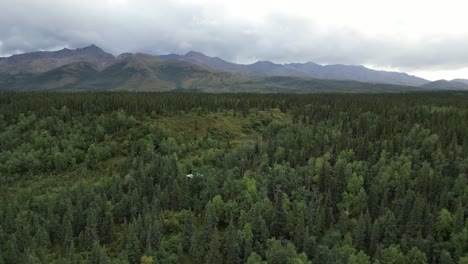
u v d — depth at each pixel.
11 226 118.50
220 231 122.94
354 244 108.75
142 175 144.88
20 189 151.38
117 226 125.88
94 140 195.25
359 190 133.00
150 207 128.00
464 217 112.25
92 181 161.88
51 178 167.25
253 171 157.88
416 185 129.50
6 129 199.12
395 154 156.88
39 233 113.94
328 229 119.75
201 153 182.00
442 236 109.81
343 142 172.75
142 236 111.06
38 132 195.88
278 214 117.56
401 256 98.50
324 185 137.75
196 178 147.00
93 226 116.19
